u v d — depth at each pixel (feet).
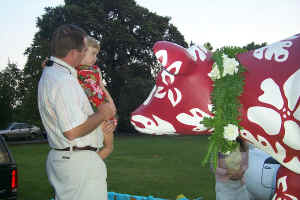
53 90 7.47
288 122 7.24
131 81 100.01
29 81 66.49
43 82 7.80
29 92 65.92
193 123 7.99
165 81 8.19
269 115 7.39
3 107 72.59
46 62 8.18
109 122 8.82
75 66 8.48
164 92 8.18
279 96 7.34
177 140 72.33
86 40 8.23
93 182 7.70
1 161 13.99
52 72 7.74
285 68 7.50
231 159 11.76
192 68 7.86
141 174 29.43
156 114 8.20
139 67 111.86
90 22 102.12
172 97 8.06
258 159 16.21
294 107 7.14
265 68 7.69
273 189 15.10
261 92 7.48
